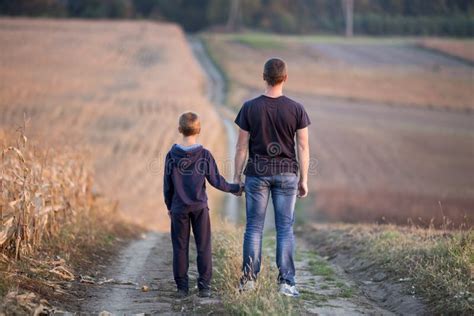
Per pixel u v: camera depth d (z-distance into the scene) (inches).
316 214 1656.0
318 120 3954.2
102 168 2114.9
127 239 917.2
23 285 475.8
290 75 6131.9
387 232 711.7
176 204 510.0
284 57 7524.6
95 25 7529.5
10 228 566.6
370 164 2743.6
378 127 3757.4
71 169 919.0
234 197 1991.9
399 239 655.8
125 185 1898.4
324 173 2544.3
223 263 606.5
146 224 1382.9
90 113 3088.1
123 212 1443.2
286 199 506.3
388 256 610.2
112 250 759.1
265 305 439.5
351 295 534.9
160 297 517.3
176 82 4520.2
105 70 4874.5
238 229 837.2
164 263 694.5
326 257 730.2
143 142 2551.7
